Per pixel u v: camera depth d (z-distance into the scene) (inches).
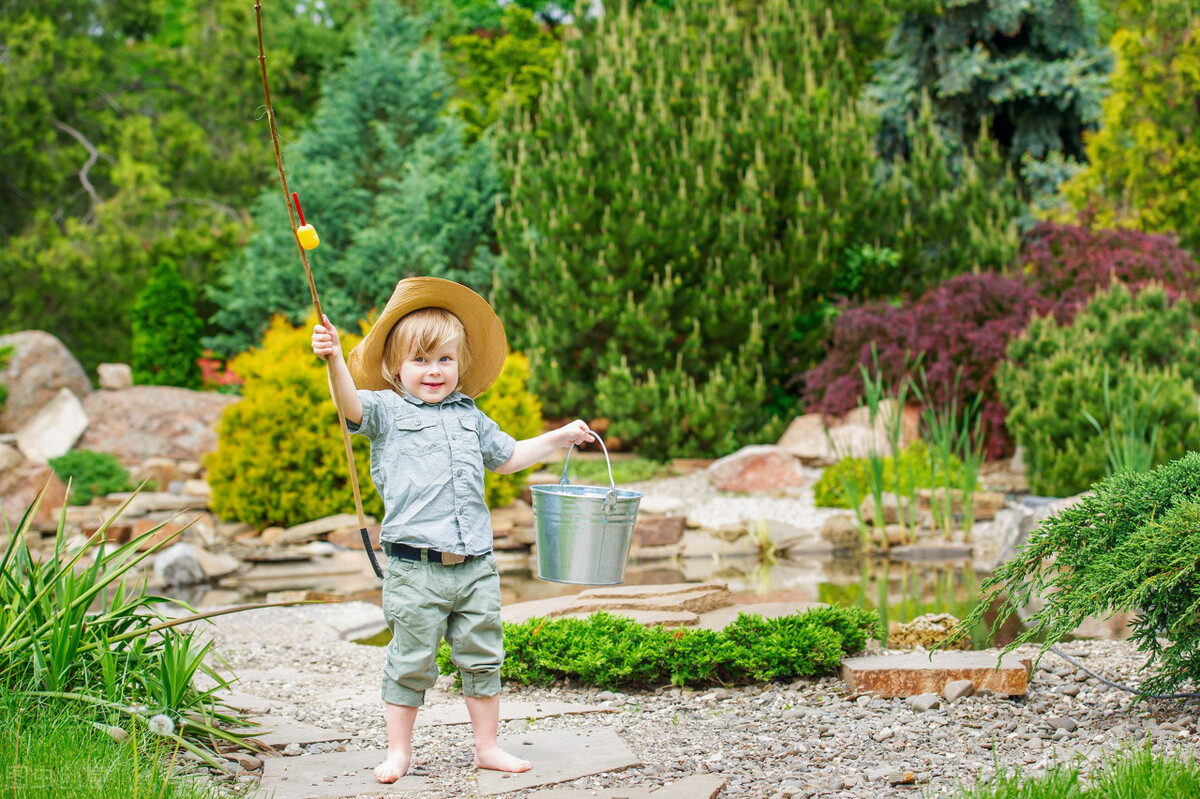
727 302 472.7
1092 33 613.6
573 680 180.9
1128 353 397.1
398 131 624.4
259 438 368.5
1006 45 629.6
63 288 673.0
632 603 219.5
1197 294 469.1
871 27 683.4
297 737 142.3
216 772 124.5
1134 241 481.7
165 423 463.5
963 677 162.1
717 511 413.7
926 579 312.0
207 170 781.3
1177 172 596.4
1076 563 142.6
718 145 479.2
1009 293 461.4
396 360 131.1
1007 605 151.4
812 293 521.3
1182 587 135.3
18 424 452.4
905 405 469.4
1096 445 351.9
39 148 721.6
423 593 122.7
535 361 483.8
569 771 125.7
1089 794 104.4
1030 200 626.2
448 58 856.9
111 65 791.1
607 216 461.4
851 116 521.3
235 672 194.2
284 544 363.3
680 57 519.2
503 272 528.1
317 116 638.5
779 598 277.6
